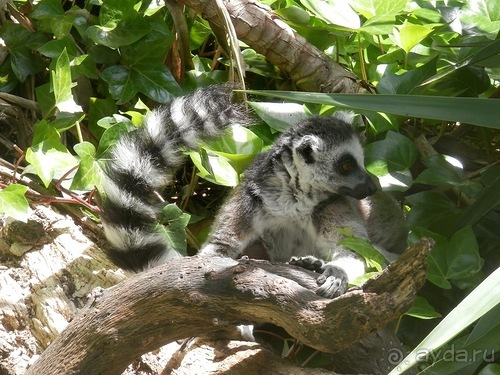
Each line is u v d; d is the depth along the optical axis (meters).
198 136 7.61
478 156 9.29
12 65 9.44
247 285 5.48
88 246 7.70
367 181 7.99
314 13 8.90
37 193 8.20
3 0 9.03
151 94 9.20
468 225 7.06
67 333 5.85
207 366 6.39
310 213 8.02
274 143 8.39
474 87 8.98
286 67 9.41
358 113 8.93
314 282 5.81
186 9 9.95
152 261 7.24
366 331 5.10
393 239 8.36
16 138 9.61
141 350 5.83
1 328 6.98
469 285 6.75
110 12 9.20
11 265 7.63
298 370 6.19
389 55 9.40
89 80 9.62
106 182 7.37
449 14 9.30
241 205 7.93
